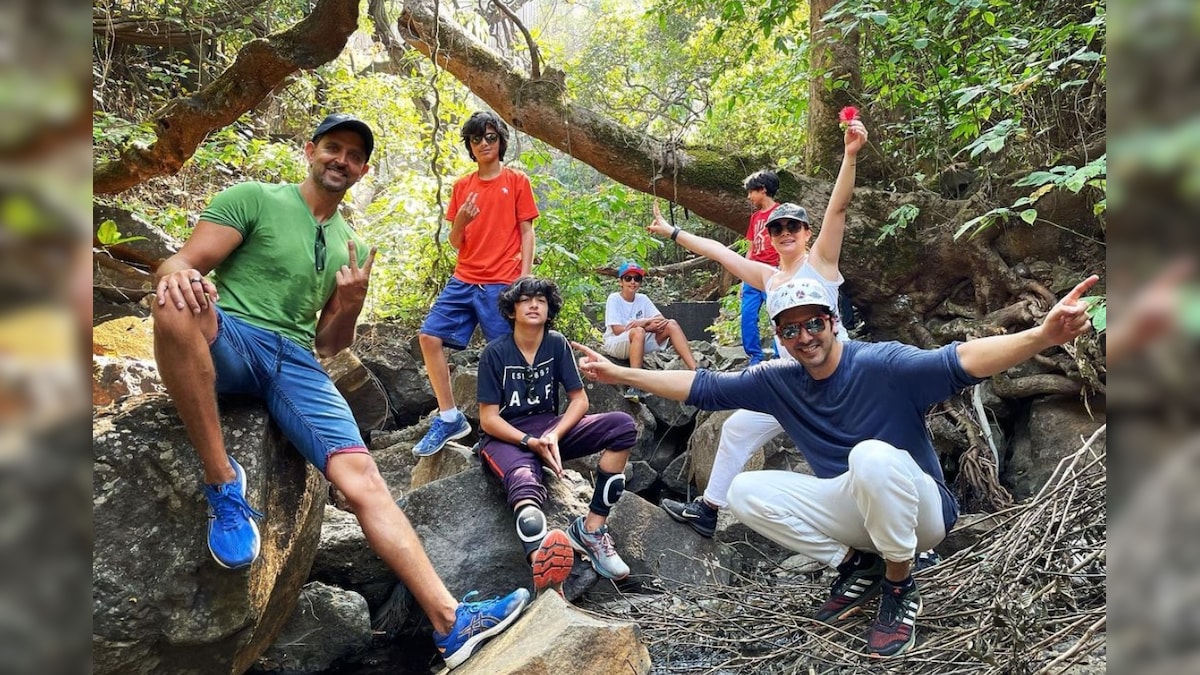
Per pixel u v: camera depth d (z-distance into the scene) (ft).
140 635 7.61
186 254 8.00
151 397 8.37
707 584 12.32
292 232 8.62
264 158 21.11
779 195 17.74
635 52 35.58
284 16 24.26
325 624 10.72
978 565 10.02
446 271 21.89
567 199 21.61
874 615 10.01
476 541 11.66
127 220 17.10
